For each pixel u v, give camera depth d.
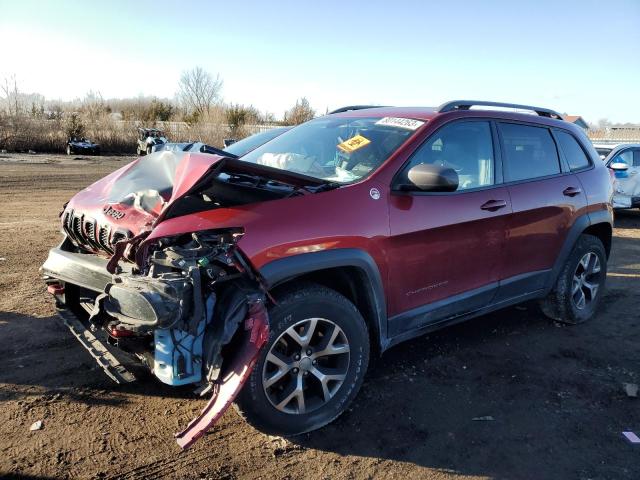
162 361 2.73
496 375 4.03
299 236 2.97
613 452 3.14
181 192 2.83
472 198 3.88
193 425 2.68
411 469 2.93
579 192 4.83
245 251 2.80
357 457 3.01
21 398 3.43
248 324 2.75
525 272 4.44
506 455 3.08
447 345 4.55
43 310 4.86
